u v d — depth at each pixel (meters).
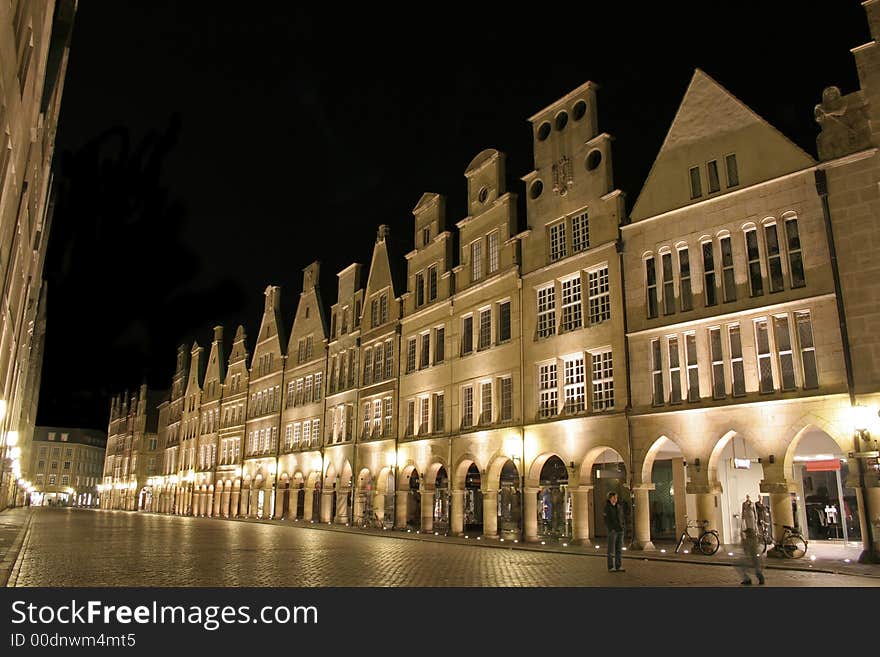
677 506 28.22
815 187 21.20
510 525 32.84
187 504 75.19
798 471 26.80
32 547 24.81
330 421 49.16
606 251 27.34
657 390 24.69
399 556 21.91
